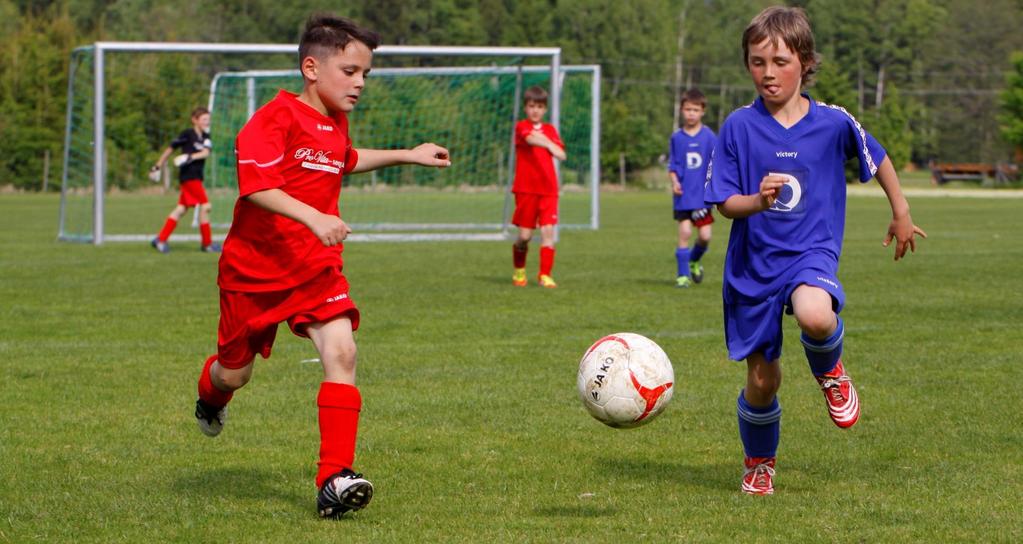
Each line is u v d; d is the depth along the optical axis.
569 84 44.97
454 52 28.91
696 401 10.02
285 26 121.19
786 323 15.07
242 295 6.73
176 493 7.12
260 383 10.93
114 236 31.56
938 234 33.22
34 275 21.22
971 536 6.08
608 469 7.76
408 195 47.03
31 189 72.00
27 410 9.66
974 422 9.07
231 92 38.31
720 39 138.12
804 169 6.91
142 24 116.38
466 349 12.81
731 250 7.10
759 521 6.41
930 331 13.98
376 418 9.38
